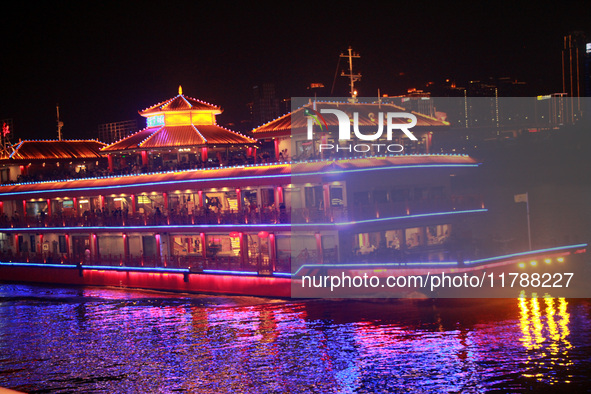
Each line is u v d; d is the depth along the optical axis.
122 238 69.50
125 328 52.69
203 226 61.53
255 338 47.44
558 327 45.41
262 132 62.81
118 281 66.94
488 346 43.12
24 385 42.56
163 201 67.94
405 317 49.38
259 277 56.34
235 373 42.03
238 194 60.69
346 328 47.84
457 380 38.81
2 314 59.97
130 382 42.03
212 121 76.62
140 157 76.12
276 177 57.00
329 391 38.69
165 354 46.25
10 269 77.12
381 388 38.56
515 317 47.94
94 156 88.06
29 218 76.38
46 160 84.81
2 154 86.06
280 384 39.94
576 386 37.16
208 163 64.12
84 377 43.34
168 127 74.62
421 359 41.94
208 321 52.16
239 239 59.78
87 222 70.88
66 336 52.22
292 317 51.06
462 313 49.34
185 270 61.28
